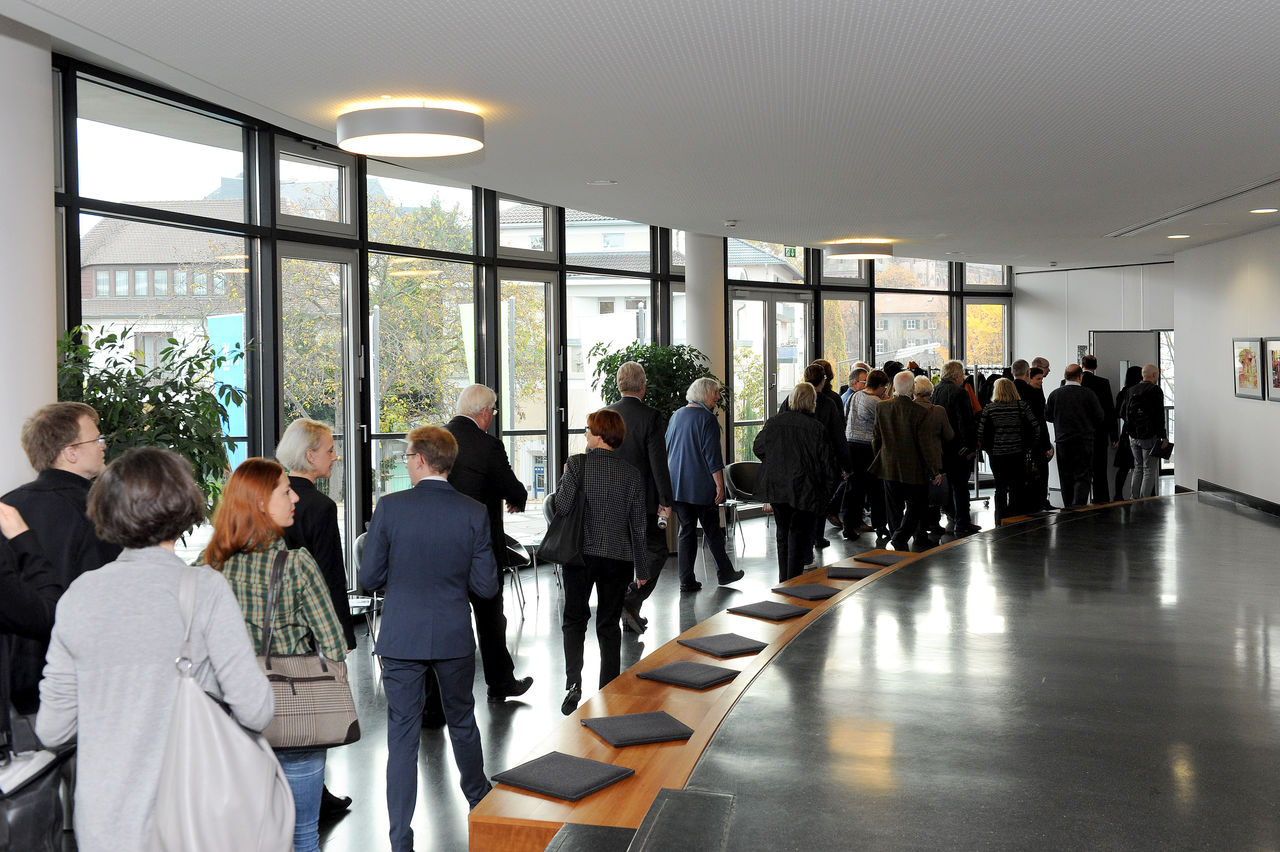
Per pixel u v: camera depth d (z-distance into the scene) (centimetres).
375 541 391
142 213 625
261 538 311
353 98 512
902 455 873
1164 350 1586
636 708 387
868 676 419
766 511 1295
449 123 518
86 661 231
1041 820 280
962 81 482
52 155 439
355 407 794
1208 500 1040
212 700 234
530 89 492
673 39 414
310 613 309
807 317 1415
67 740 244
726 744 340
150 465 241
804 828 275
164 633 234
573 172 706
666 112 538
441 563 387
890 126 575
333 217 782
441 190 894
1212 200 867
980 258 1370
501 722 542
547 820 290
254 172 713
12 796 277
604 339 1112
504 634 573
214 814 226
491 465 548
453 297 912
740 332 1306
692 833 269
